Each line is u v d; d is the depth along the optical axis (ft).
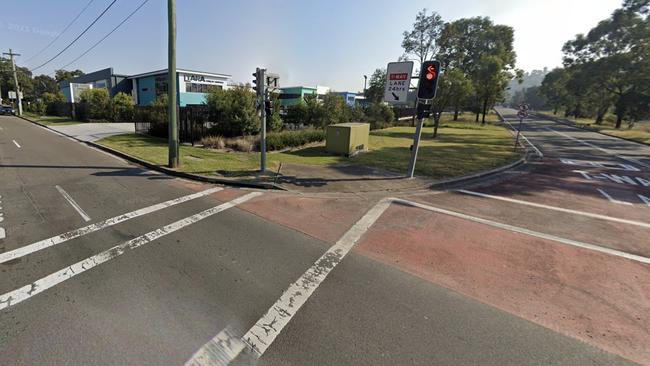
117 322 9.07
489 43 140.36
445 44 118.52
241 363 7.77
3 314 9.21
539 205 23.31
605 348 8.64
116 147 42.86
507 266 13.43
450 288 11.51
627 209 22.84
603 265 13.78
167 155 37.55
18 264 12.15
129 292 10.55
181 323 9.13
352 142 45.29
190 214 18.61
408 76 31.63
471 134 91.66
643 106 113.09
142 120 61.67
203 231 16.08
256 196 23.15
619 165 44.37
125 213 18.33
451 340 8.77
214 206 20.34
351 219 18.88
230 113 51.37
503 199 24.86
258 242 14.96
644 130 114.73
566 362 8.10
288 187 25.93
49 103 127.54
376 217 19.40
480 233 17.25
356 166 36.04
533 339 8.93
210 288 10.96
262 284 11.34
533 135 94.32
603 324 9.70
